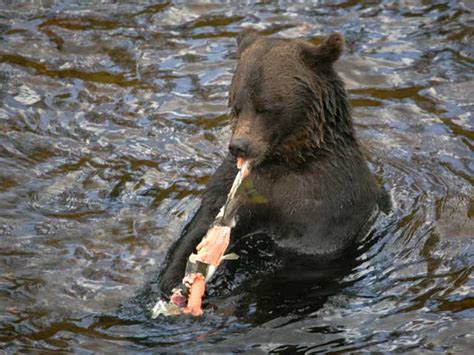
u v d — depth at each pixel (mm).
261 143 12047
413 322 11492
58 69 17641
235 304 11844
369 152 15297
